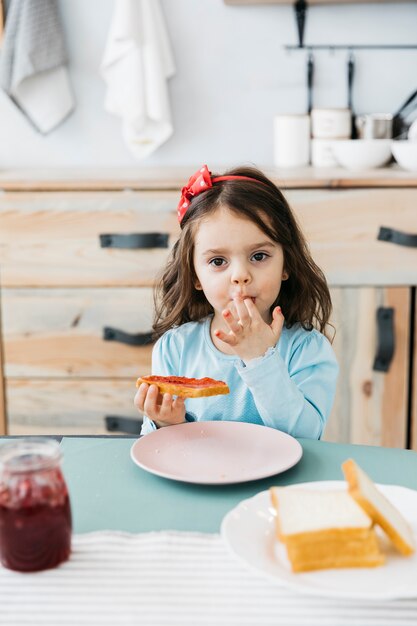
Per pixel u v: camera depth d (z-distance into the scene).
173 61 2.20
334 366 1.22
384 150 1.99
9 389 1.96
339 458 0.89
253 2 2.11
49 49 2.10
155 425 1.06
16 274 1.89
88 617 0.58
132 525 0.72
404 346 1.87
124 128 2.22
